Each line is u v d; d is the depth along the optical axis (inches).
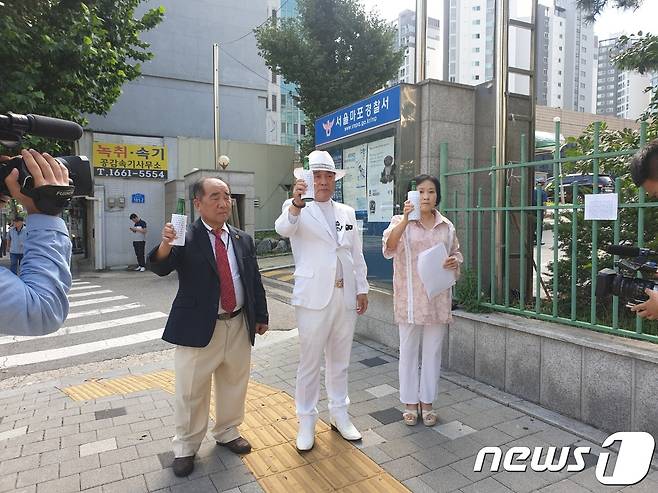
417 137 189.8
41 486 108.7
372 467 113.2
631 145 169.9
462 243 185.0
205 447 123.6
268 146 696.4
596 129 131.5
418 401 136.4
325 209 125.0
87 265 615.5
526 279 192.2
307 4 626.8
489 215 187.2
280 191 706.8
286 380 173.2
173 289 409.4
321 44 632.4
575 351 131.0
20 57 269.0
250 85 776.3
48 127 62.7
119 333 261.9
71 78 293.3
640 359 116.4
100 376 189.8
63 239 58.1
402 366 135.0
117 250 592.7
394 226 133.5
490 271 172.9
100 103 374.0
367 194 218.5
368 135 213.2
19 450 125.8
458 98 189.2
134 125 685.9
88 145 577.0
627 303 78.1
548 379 138.3
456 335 168.2
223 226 119.3
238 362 118.2
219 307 112.8
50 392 171.0
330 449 121.7
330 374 128.9
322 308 119.5
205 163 641.0
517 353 147.0
